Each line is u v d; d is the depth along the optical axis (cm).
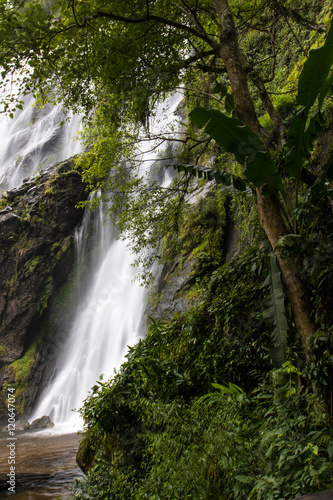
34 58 662
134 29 735
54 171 2188
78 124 2805
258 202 434
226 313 506
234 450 294
